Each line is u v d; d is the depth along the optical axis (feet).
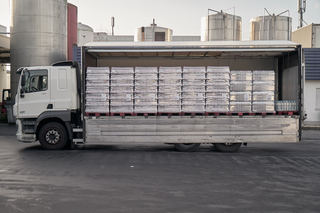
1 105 81.92
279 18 101.40
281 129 36.17
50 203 18.71
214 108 36.27
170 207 18.07
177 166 28.96
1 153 35.83
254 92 36.29
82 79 36.24
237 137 36.11
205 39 96.02
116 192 20.88
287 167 28.86
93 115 36.55
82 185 22.49
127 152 36.94
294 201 19.26
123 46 36.73
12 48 69.05
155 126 36.22
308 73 72.08
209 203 18.79
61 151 37.40
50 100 37.81
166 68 36.47
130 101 36.47
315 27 94.12
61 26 69.72
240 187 22.21
